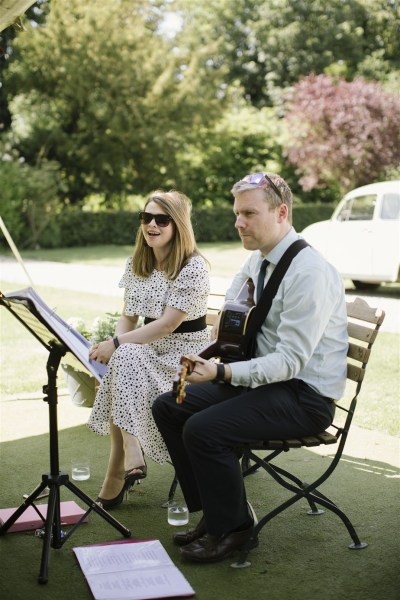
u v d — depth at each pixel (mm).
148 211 3414
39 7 24047
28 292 2662
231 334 2928
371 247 11258
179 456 3039
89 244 22109
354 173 21562
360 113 20734
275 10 31844
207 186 26969
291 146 22156
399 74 27844
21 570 2762
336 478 3812
